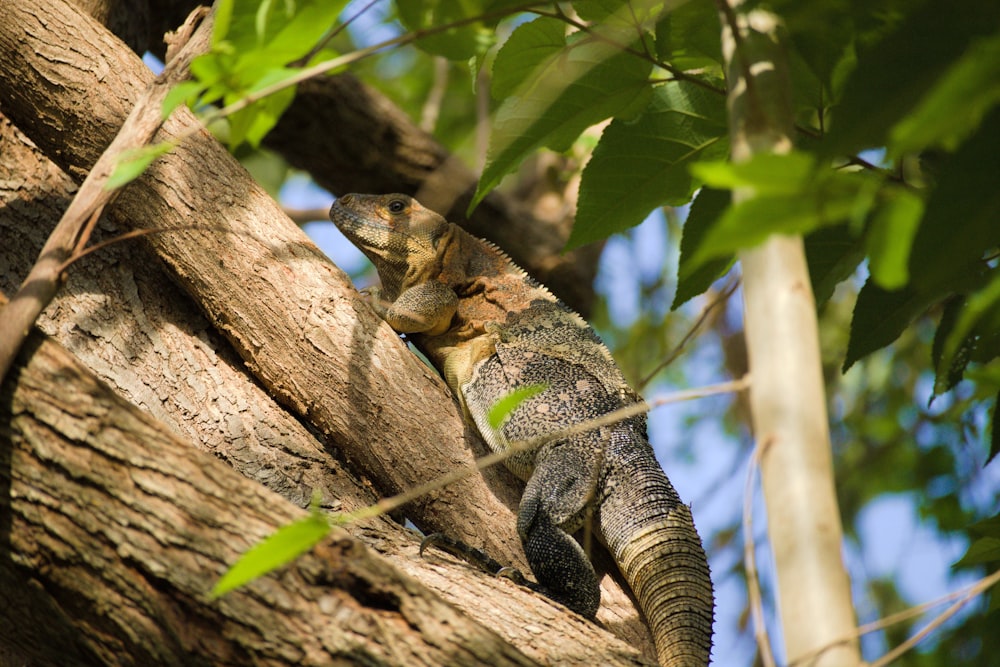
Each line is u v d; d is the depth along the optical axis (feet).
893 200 12.32
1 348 17.34
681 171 22.33
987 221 13.38
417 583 18.10
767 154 11.09
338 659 16.83
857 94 13.75
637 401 33.47
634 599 29.32
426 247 37.09
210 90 16.17
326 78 44.29
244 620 16.80
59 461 17.26
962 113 10.62
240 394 28.30
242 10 15.58
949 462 41.93
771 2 15.98
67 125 28.25
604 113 21.07
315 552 17.61
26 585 17.44
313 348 28.60
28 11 28.07
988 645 32.30
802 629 13.29
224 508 17.47
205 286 28.35
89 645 17.52
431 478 28.68
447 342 35.86
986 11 13.58
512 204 50.01
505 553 28.66
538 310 35.88
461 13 17.47
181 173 28.68
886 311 22.25
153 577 16.97
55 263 18.53
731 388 14.49
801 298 14.33
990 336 21.97
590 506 30.04
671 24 19.71
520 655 17.81
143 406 26.99
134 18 37.65
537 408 32.01
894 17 16.94
